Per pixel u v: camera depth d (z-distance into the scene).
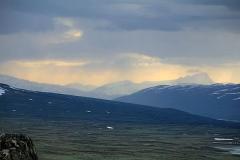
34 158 58.56
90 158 153.75
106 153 176.62
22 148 57.59
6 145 57.06
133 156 172.38
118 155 172.38
